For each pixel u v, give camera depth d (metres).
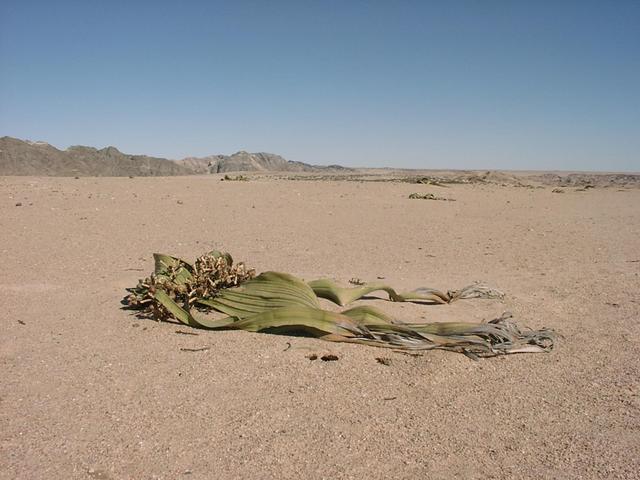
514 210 15.65
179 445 3.17
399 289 6.54
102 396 3.71
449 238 10.43
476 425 3.45
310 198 15.73
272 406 3.62
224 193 15.70
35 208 11.44
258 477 2.91
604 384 4.02
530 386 3.99
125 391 3.78
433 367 4.25
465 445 3.23
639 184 39.97
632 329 5.19
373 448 3.18
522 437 3.32
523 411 3.63
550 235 11.06
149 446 3.16
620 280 7.14
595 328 5.22
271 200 14.85
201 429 3.34
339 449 3.16
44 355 4.36
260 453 3.11
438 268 7.85
